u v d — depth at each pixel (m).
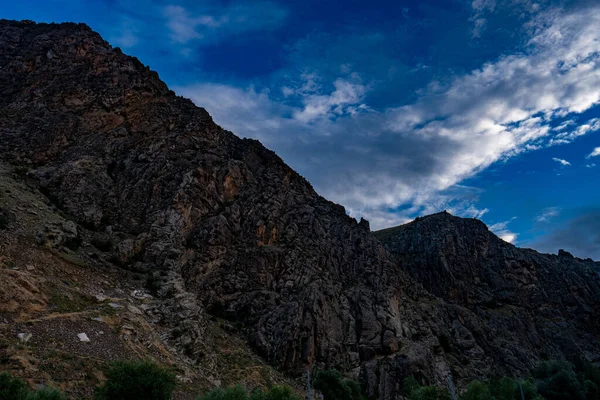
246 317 63.50
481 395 64.56
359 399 56.16
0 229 44.62
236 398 34.09
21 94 75.50
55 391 24.78
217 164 78.44
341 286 79.25
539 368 89.62
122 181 66.56
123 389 29.22
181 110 87.12
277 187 87.75
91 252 52.53
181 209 64.56
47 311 36.66
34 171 61.69
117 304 44.31
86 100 76.81
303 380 56.91
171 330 46.59
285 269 72.56
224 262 67.06
